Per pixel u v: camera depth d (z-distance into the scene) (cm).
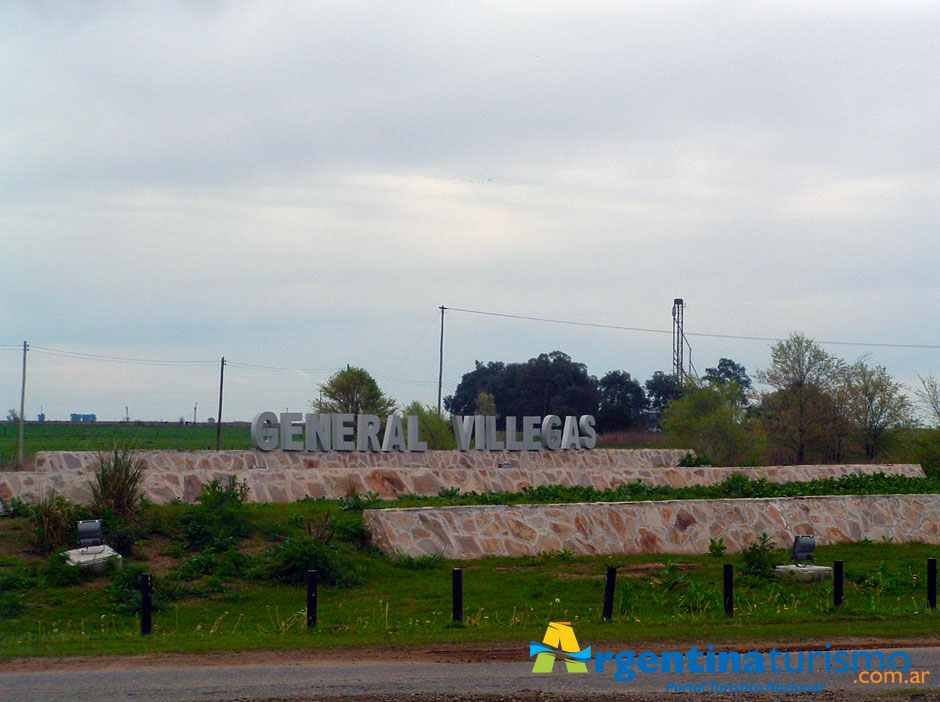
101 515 1994
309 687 1163
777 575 2109
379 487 2986
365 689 1159
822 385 5628
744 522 2541
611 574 1658
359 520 2294
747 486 3216
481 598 1850
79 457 2750
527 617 1686
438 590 1903
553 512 2364
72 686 1155
